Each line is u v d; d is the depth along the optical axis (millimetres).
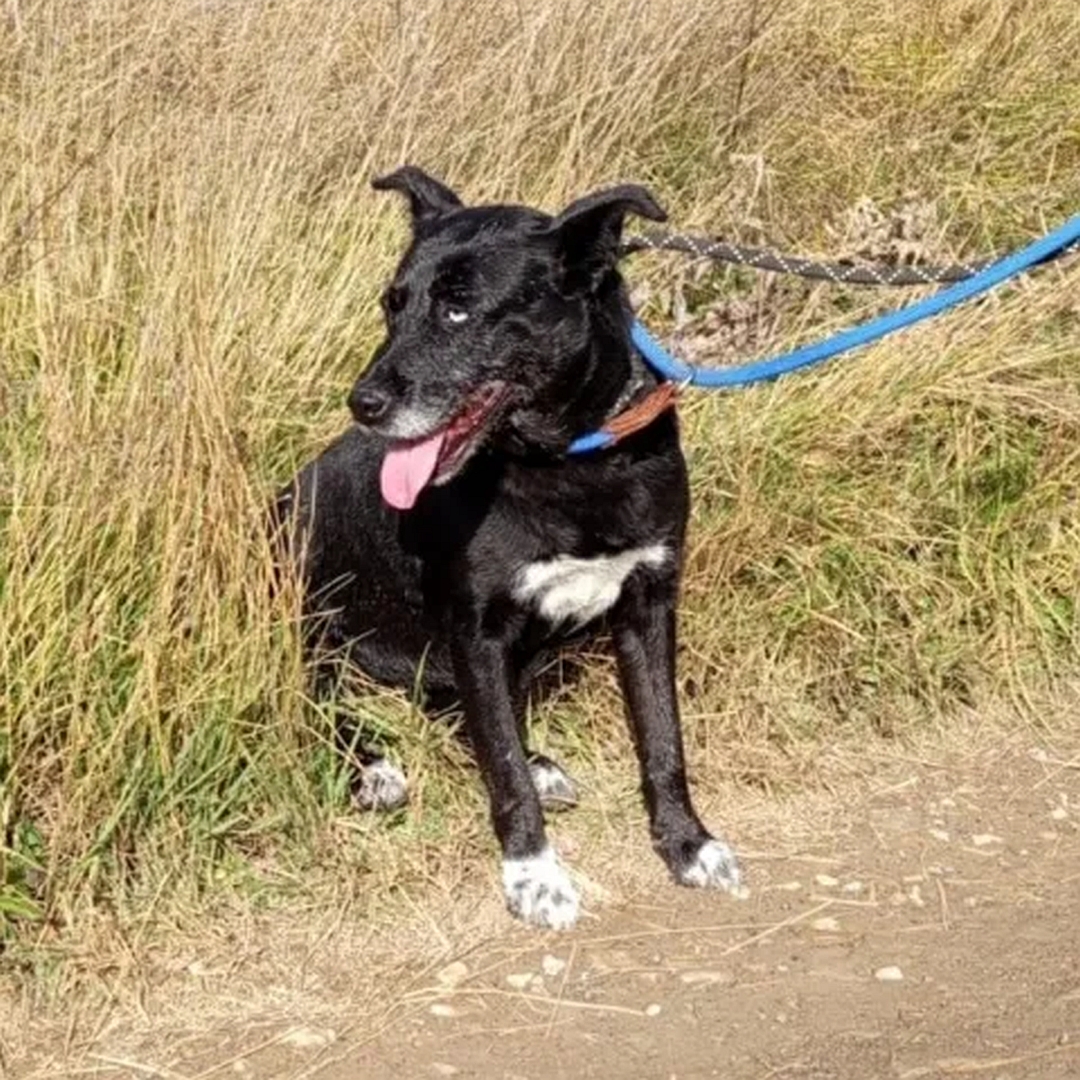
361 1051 2367
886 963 2521
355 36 3512
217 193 3037
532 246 2500
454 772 2764
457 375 2484
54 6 3359
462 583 2604
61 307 2838
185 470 2615
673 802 2686
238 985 2455
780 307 3414
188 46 3350
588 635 2867
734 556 3000
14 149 3105
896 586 3074
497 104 3465
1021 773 2922
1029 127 3943
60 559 2557
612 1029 2408
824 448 3154
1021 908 2627
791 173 3729
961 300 2590
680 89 3732
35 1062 2342
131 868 2527
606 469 2572
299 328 2992
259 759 2615
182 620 2592
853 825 2803
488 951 2533
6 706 2492
